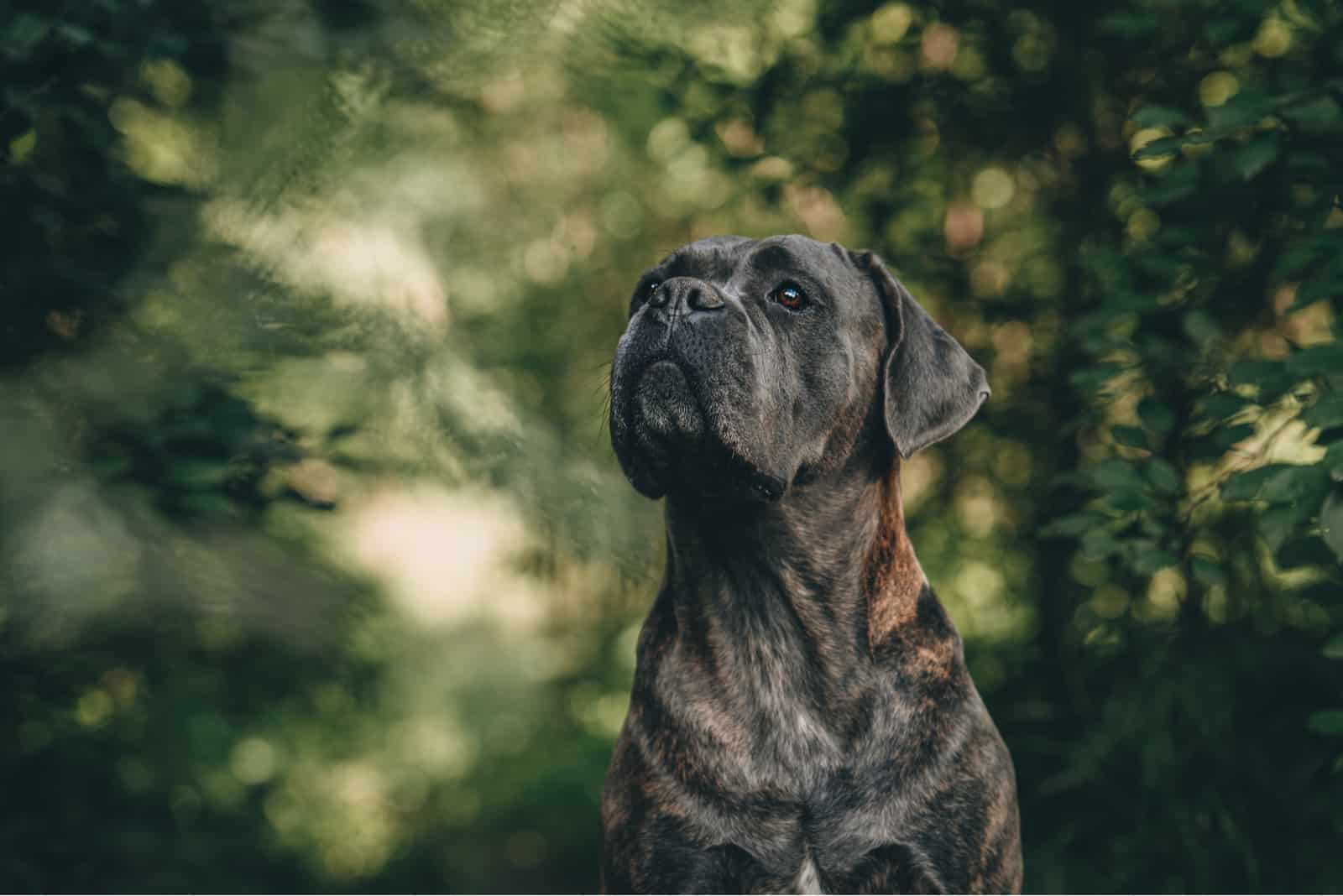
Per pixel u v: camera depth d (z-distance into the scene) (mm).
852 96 5371
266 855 7371
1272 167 3742
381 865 8398
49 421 2613
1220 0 4168
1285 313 3559
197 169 3340
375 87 3615
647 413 2838
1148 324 4172
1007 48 5316
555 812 9008
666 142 6293
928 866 2867
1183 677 4473
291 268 3340
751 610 3043
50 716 4324
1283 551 3469
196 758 6688
